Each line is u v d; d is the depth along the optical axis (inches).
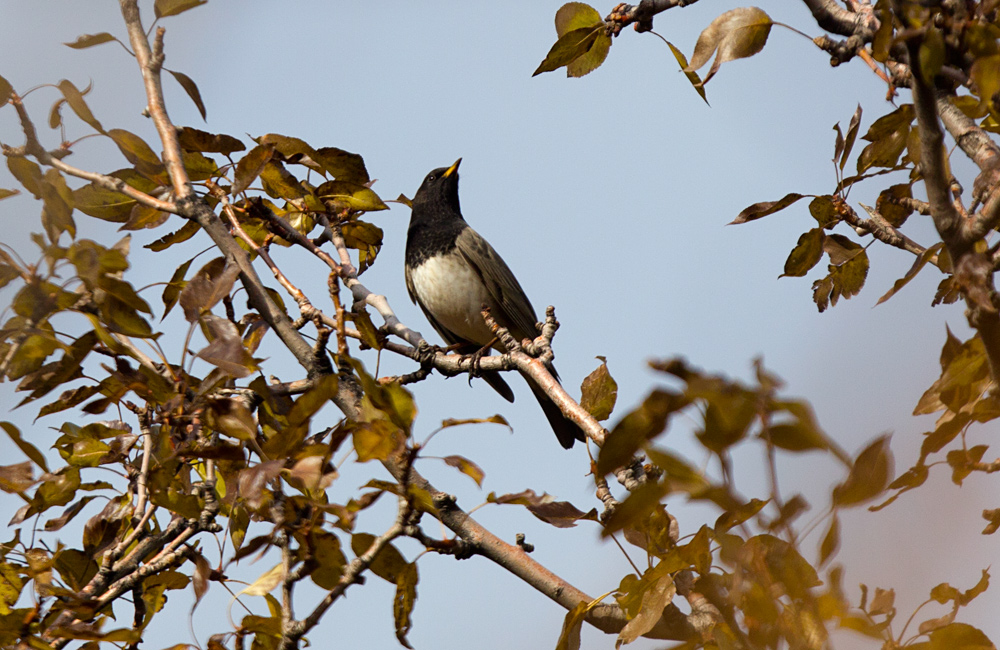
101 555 255.8
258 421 255.4
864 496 120.1
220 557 237.5
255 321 295.4
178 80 267.0
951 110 204.8
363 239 328.2
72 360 237.6
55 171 231.9
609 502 209.9
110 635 207.5
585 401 239.5
